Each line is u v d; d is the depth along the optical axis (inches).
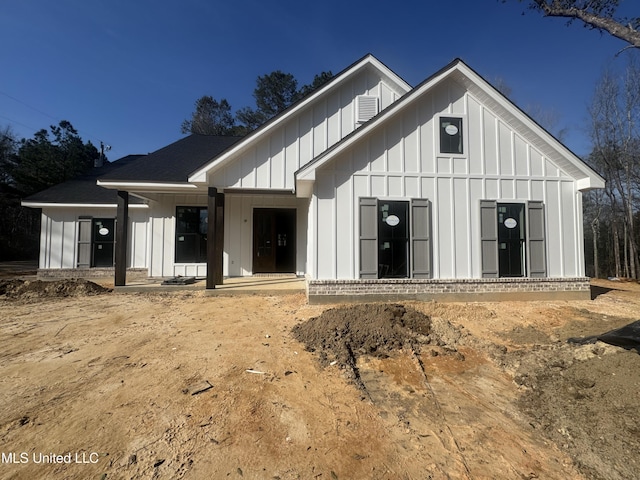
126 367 167.8
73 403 132.0
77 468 96.0
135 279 469.7
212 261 367.2
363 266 310.0
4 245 1053.8
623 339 163.3
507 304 311.1
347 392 147.6
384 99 432.8
